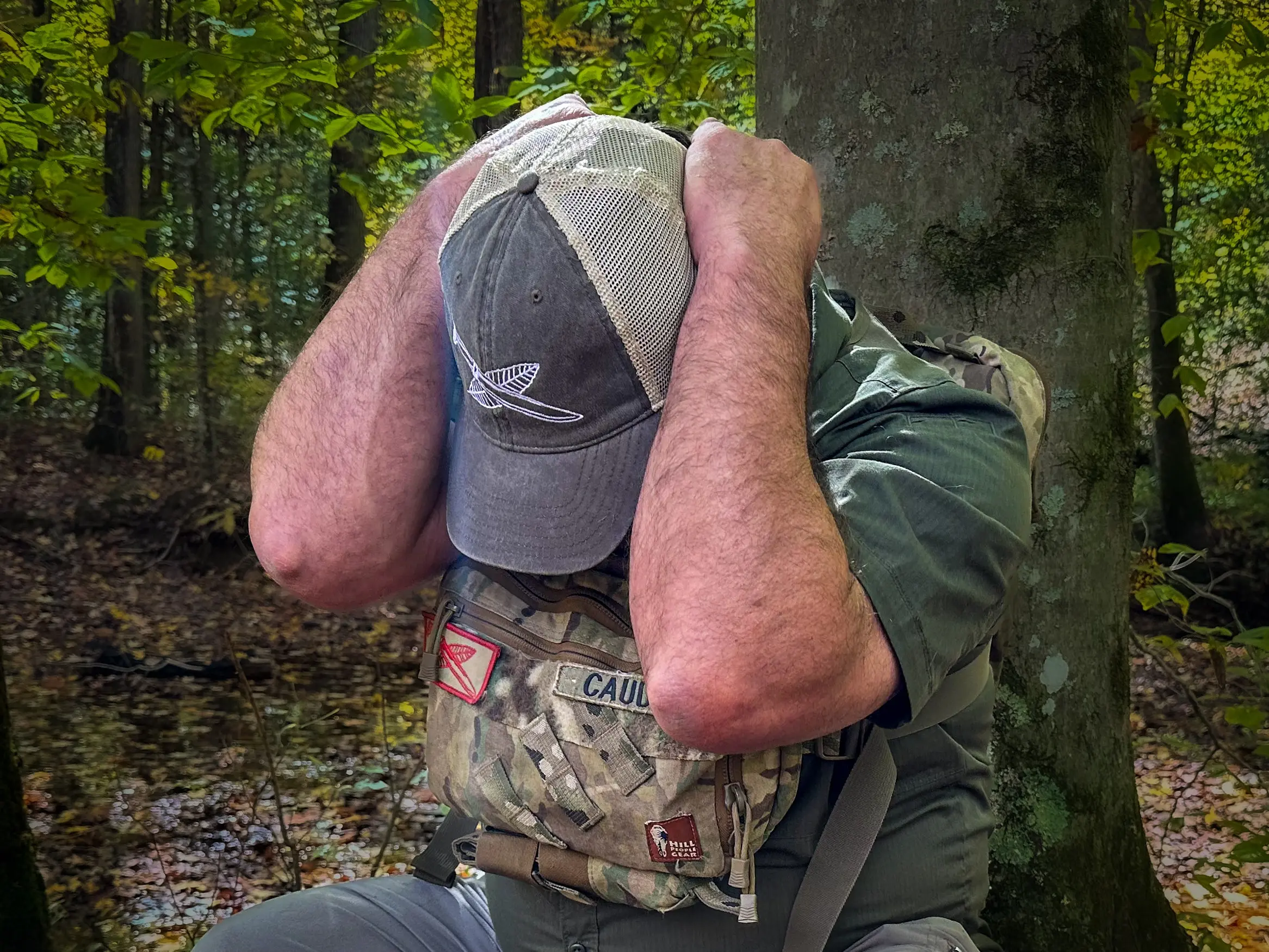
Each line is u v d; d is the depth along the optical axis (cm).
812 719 98
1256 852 266
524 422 112
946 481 109
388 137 393
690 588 96
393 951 132
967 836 126
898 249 189
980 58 184
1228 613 806
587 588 112
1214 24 352
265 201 1184
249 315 1175
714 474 98
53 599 806
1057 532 196
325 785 490
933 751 124
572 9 477
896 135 187
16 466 1051
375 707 628
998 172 185
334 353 134
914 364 121
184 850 419
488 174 118
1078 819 201
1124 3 197
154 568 886
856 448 113
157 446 1147
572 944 117
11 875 255
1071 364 188
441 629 118
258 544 133
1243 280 1013
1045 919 199
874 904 120
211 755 537
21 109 378
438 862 141
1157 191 759
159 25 877
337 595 135
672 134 125
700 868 106
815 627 95
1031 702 199
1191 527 873
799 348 108
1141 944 211
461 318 113
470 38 868
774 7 200
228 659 712
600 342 108
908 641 102
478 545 115
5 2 484
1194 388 378
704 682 94
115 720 594
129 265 437
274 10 392
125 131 1094
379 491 130
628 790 105
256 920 134
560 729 107
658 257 110
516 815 111
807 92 194
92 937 344
